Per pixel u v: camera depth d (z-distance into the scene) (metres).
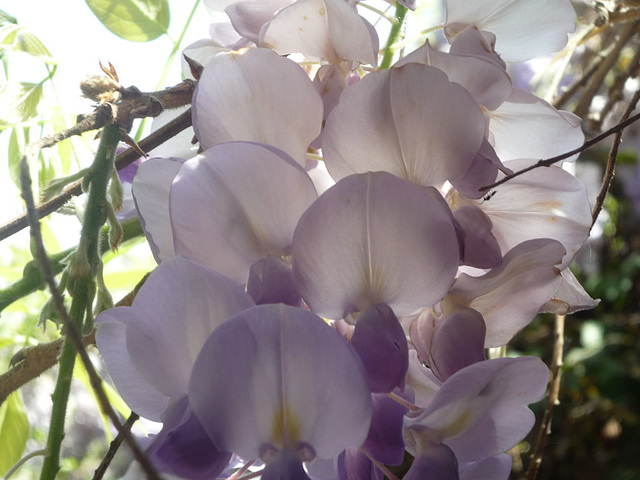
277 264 0.09
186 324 0.08
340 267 0.09
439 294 0.09
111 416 0.06
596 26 0.17
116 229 0.10
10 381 0.12
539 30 0.12
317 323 0.08
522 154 0.12
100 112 0.10
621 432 0.38
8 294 0.13
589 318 0.42
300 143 0.10
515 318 0.10
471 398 0.09
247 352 0.08
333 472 0.10
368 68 0.11
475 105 0.09
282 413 0.08
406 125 0.09
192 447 0.08
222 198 0.09
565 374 0.39
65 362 0.10
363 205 0.08
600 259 0.42
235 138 0.10
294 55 0.11
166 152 0.13
